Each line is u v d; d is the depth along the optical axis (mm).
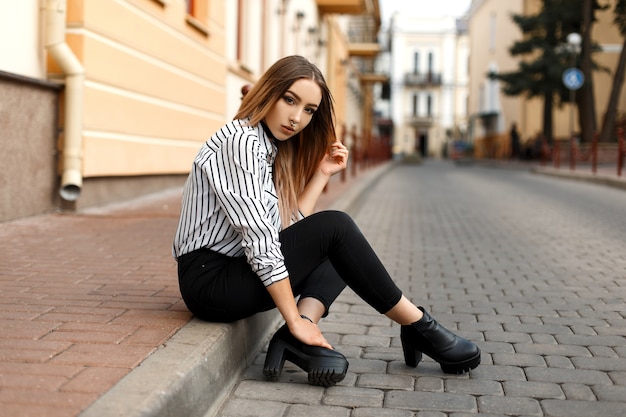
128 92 7293
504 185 15047
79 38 6270
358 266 2588
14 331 2580
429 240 6637
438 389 2611
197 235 2568
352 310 3863
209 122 10172
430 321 2711
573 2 26234
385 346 3180
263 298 2564
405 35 61031
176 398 2055
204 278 2559
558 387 2631
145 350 2363
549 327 3512
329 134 2752
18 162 5645
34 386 2018
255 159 2449
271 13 15078
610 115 24719
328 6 23250
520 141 33469
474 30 48062
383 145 32719
